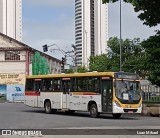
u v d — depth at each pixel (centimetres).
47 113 3130
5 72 6406
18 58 6397
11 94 6219
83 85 2792
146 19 2675
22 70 6366
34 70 6284
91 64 6362
